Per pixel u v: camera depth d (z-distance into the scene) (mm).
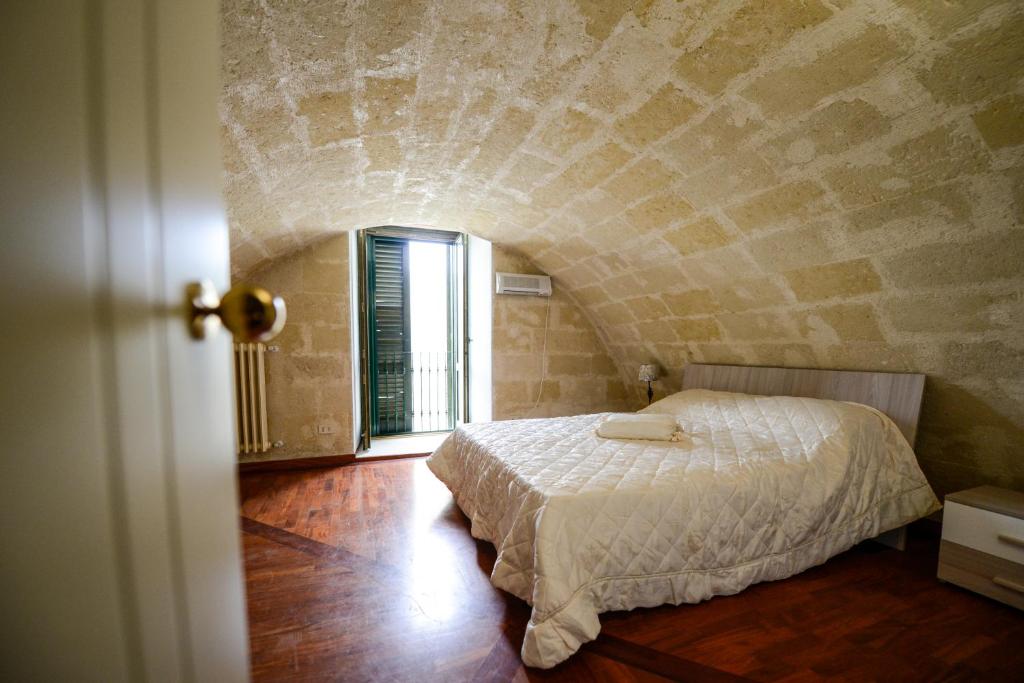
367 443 3961
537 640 1239
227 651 461
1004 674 1260
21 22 261
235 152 1782
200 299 413
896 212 1655
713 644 1369
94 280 301
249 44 1263
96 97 308
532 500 1508
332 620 1518
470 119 1827
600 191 2391
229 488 482
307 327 3469
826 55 1266
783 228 2041
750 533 1614
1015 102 1183
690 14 1228
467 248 4656
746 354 3049
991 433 1921
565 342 4352
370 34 1297
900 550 2008
